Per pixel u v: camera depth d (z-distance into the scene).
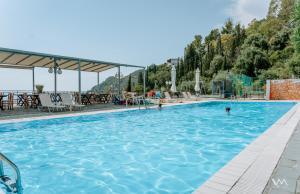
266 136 5.71
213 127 10.09
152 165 5.26
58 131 8.88
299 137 5.53
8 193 2.74
